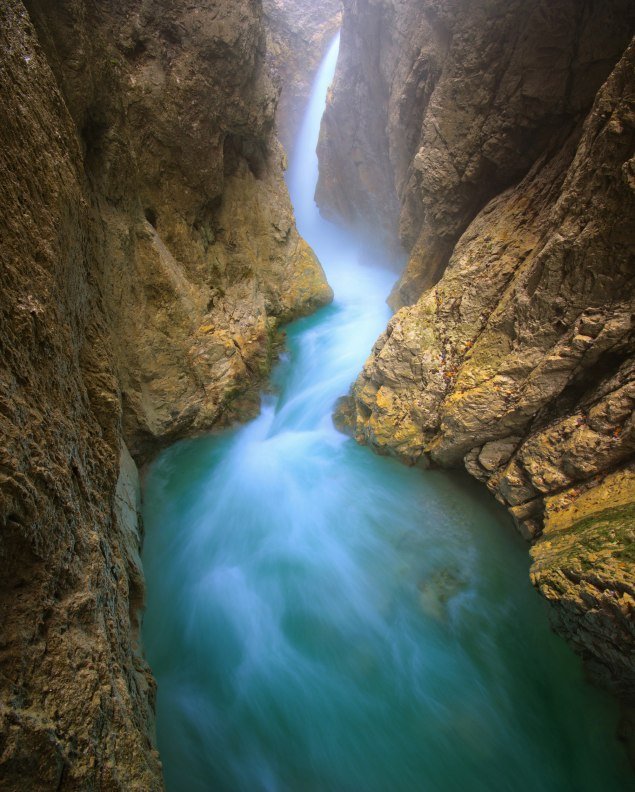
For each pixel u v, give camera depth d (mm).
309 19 21344
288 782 4926
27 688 2350
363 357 11133
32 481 2646
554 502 5316
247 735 5219
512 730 5168
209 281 9727
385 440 7617
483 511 6887
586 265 5012
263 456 8797
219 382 9227
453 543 6699
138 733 3146
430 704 5395
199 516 7691
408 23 11188
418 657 5758
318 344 11883
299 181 22406
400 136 12344
